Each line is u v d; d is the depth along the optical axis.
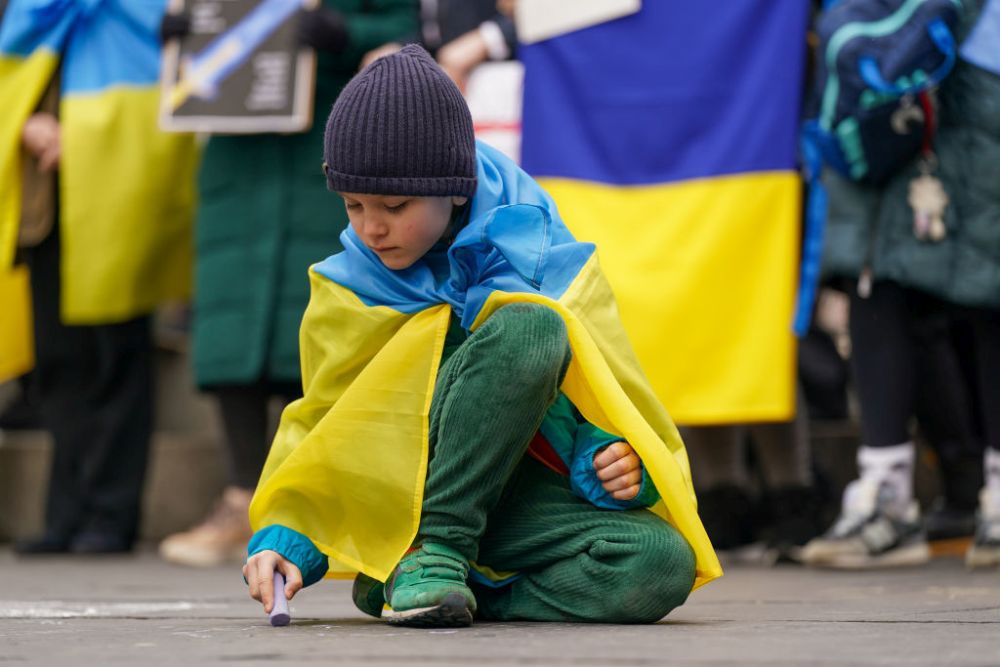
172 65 10.88
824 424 13.02
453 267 5.41
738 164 10.31
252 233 10.86
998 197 9.16
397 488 5.35
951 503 11.86
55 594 8.02
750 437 11.57
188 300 12.04
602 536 5.38
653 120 10.47
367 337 5.59
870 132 9.12
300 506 5.61
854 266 9.52
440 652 4.34
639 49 10.52
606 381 5.30
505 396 5.21
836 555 9.79
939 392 11.49
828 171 9.66
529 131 10.73
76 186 11.63
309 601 7.52
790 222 10.23
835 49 9.09
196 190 11.40
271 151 10.89
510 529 5.56
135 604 7.14
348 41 10.77
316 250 10.84
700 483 11.15
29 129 11.78
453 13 12.67
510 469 5.33
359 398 5.47
